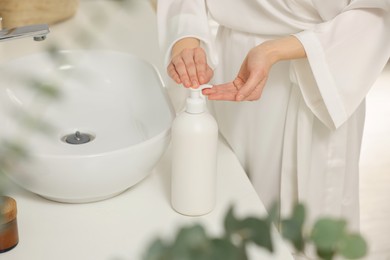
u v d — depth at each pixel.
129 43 1.87
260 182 1.53
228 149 1.45
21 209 1.17
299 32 1.37
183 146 1.11
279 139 1.47
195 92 1.11
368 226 2.88
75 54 1.52
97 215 1.15
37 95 0.63
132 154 1.11
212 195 1.16
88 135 1.37
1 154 0.66
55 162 1.06
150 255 0.39
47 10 1.89
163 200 1.21
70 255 1.04
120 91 1.53
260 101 1.45
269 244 0.39
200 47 1.33
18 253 1.04
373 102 4.11
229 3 1.42
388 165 3.39
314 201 1.50
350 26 1.32
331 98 1.33
